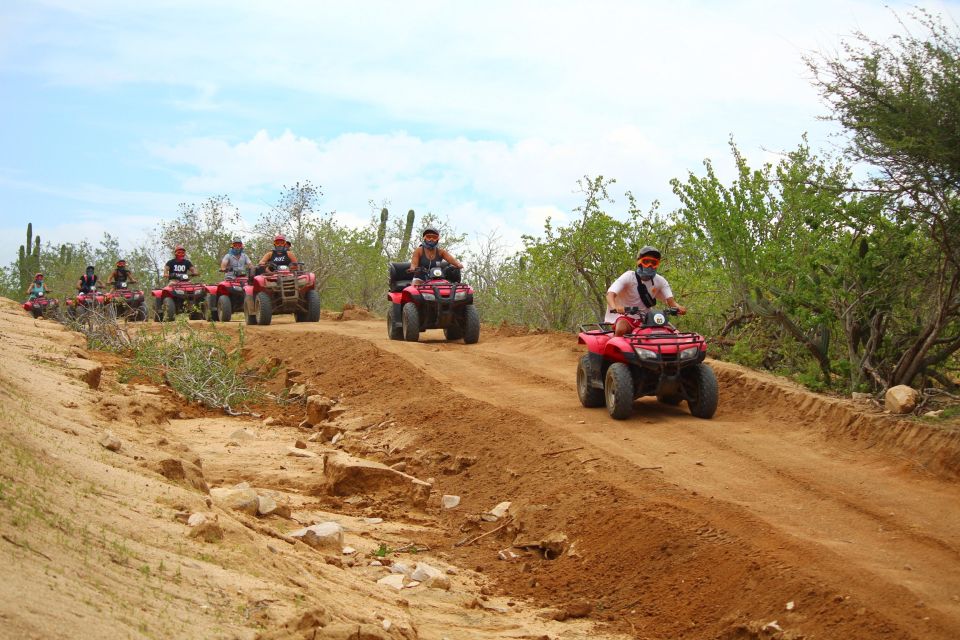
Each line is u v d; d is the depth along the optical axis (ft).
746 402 39.24
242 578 17.78
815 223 42.91
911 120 35.35
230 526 20.89
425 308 62.75
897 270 39.86
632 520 26.91
